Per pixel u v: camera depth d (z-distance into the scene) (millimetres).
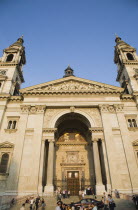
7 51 42781
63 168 30453
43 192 23109
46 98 31391
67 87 33062
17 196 21562
